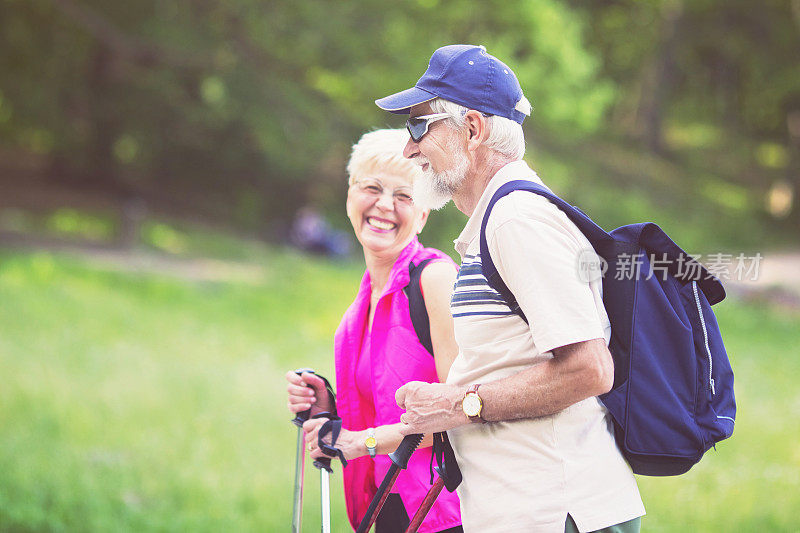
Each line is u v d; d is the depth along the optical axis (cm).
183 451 2533
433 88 734
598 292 686
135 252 6444
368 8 6281
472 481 715
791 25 11606
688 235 8844
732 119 13175
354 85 6550
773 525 2045
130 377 3344
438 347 848
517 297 671
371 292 935
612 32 12431
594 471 680
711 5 11750
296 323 5012
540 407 666
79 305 4400
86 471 2252
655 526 2019
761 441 2952
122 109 8188
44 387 2980
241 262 6719
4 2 7406
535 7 6944
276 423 2975
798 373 4409
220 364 3797
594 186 9181
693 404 689
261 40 6844
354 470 914
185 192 8900
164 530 1912
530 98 6950
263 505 2117
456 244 751
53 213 7444
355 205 920
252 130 7812
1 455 2295
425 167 756
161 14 7094
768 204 11288
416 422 714
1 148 9575
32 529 1823
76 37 7812
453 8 6531
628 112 13662
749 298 6481
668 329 691
